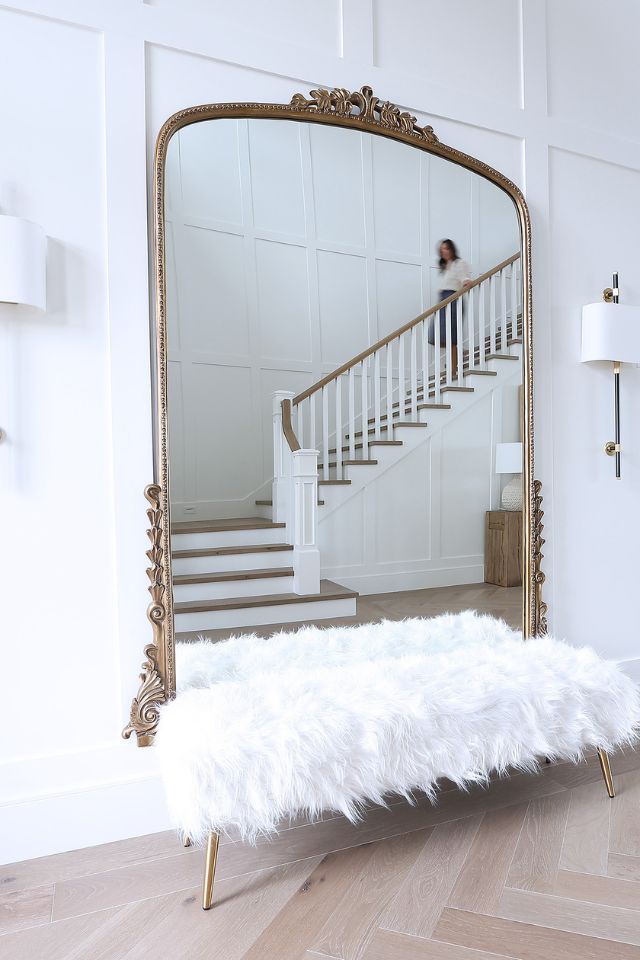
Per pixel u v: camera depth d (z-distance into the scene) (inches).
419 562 94.0
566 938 58.4
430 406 94.8
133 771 77.2
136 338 77.5
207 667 80.4
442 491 95.8
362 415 90.1
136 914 62.5
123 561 76.9
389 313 91.7
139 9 76.8
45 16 72.4
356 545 89.8
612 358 106.1
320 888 66.1
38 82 72.6
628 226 115.0
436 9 97.0
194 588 80.0
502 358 100.0
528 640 92.9
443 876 67.9
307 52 86.5
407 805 83.9
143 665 76.0
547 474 105.5
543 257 105.1
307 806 63.4
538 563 102.0
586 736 79.0
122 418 76.9
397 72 93.3
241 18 83.0
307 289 86.4
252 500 83.3
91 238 75.4
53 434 73.8
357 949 57.2
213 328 80.7
